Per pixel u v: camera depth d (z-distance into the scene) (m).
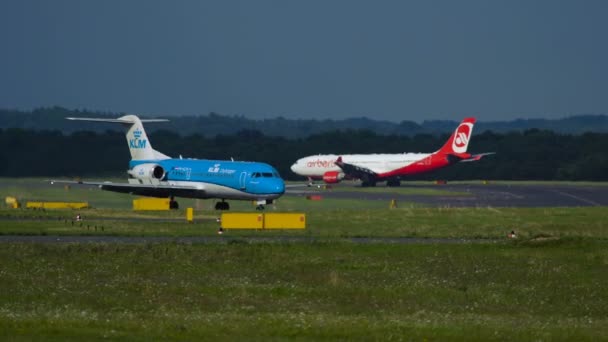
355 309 101.00
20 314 88.56
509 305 105.81
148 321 85.31
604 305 106.38
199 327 81.81
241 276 123.19
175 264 131.38
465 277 124.94
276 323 84.88
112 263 131.38
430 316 94.69
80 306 99.25
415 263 135.50
